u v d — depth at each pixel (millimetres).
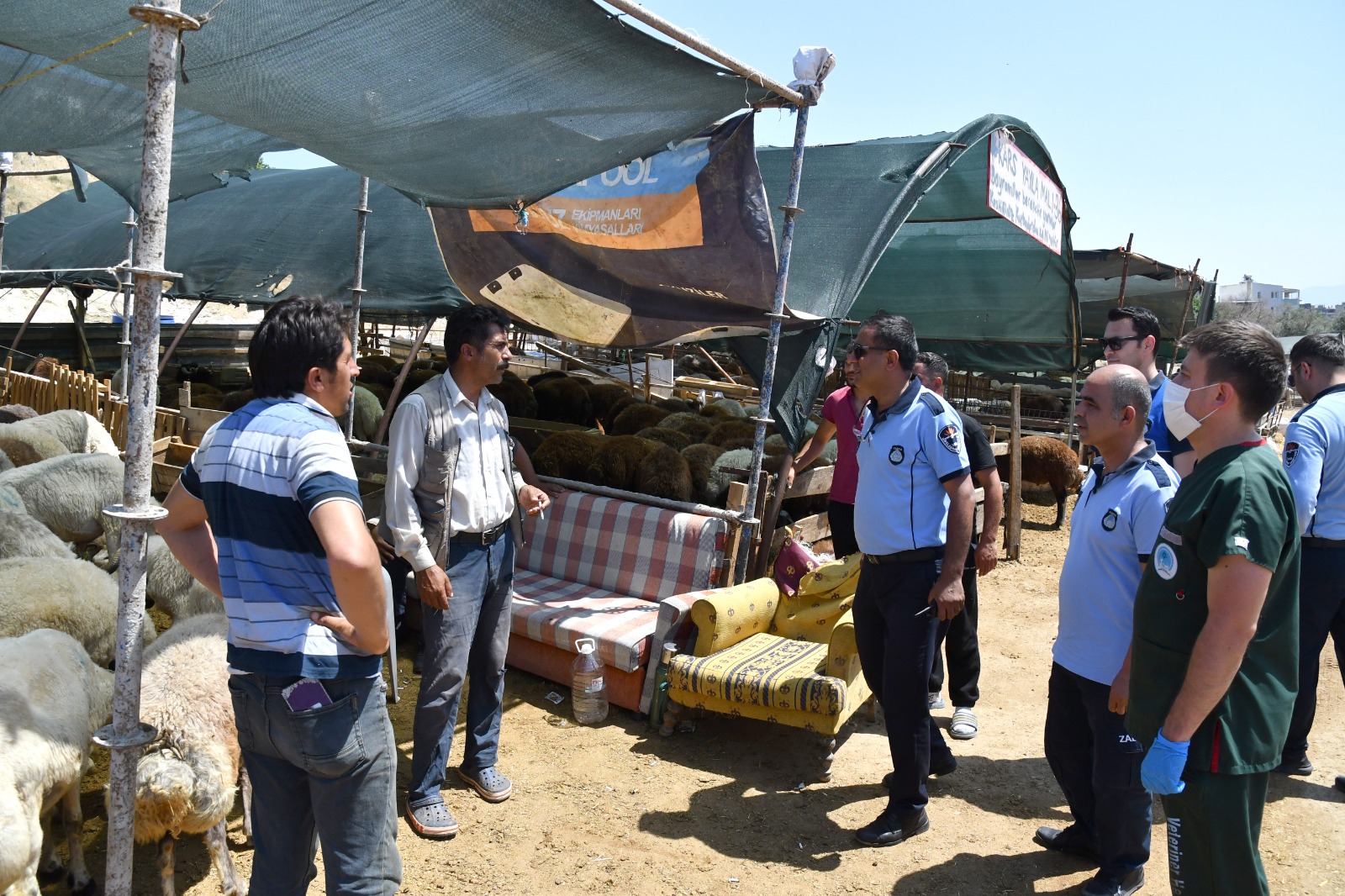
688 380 13953
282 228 8195
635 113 3840
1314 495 3660
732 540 4844
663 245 4973
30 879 2424
